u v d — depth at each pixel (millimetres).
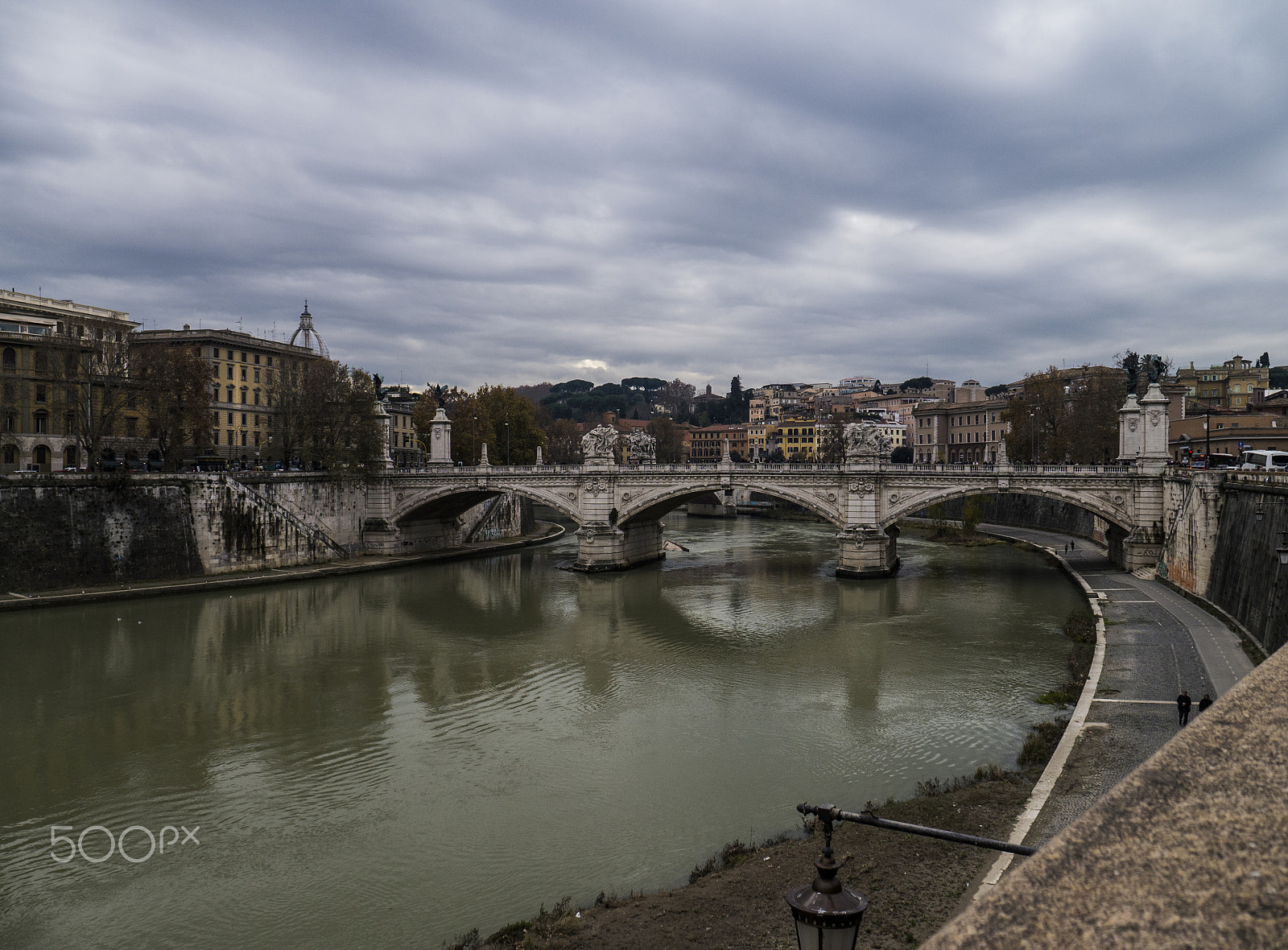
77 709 48594
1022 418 134000
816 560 108875
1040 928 3908
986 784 34906
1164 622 56281
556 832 33375
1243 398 158375
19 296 107750
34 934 27500
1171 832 4250
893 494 91375
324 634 67000
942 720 44719
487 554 115375
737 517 180500
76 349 86750
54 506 76688
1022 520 140625
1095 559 95688
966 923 4098
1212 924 3639
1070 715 42625
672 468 97625
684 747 42031
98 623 69312
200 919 28062
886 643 61969
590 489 99562
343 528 105312
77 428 89688
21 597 72750
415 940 26562
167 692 51750
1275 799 4230
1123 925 3779
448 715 47500
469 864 31125
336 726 45812
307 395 106188
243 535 90688
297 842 33031
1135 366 94812
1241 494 55125
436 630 68312
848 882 27125
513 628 69250
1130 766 32594
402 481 108938
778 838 31938
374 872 30719
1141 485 82312
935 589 83750
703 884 28125
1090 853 4301
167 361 95000
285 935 27125
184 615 73125
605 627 69375
